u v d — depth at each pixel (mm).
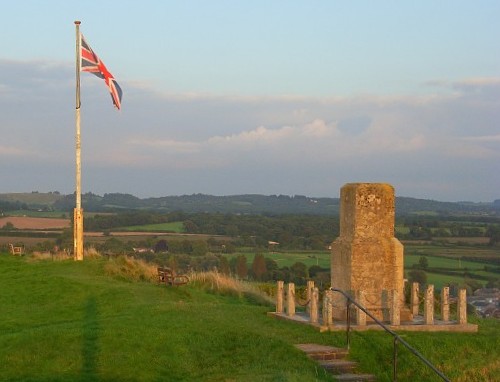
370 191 17922
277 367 14211
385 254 17797
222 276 27359
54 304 20094
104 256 29859
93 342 15023
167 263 36938
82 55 29000
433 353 15656
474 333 17219
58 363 13969
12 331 16891
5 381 13117
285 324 17578
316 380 13484
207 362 14445
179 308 18984
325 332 16547
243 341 15547
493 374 15289
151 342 15156
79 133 29047
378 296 17688
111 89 29375
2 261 27234
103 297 20797
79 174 28703
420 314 19906
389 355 15398
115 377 13398
